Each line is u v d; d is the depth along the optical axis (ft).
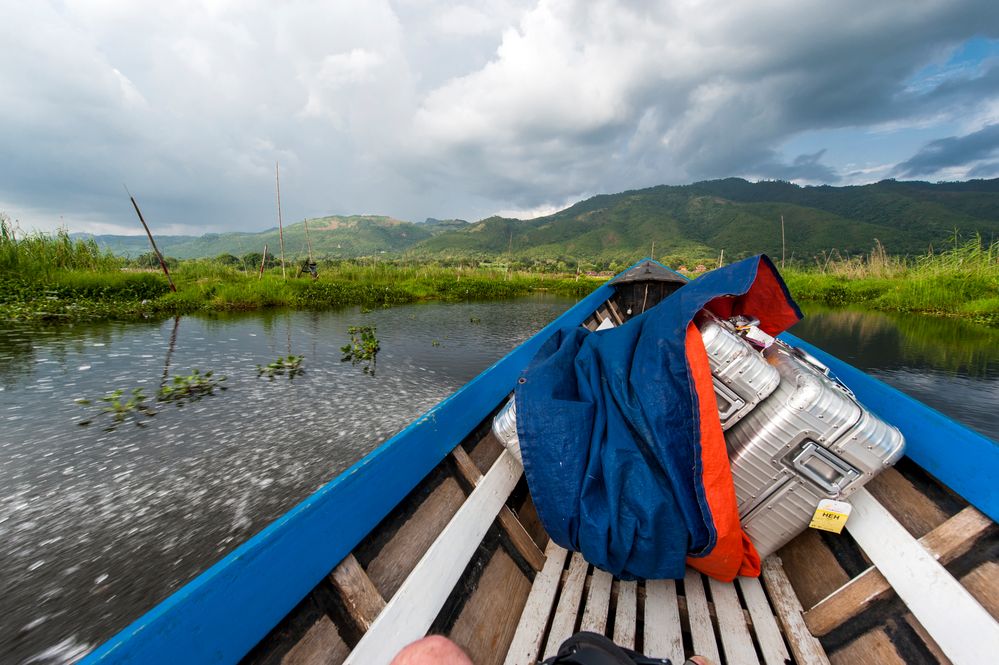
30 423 16.63
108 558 10.21
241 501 12.37
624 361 6.32
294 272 75.10
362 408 18.86
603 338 7.43
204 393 20.26
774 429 5.65
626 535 5.28
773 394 5.82
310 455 14.89
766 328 8.38
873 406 8.71
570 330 9.00
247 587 3.82
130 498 12.40
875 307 51.83
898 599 5.46
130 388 20.63
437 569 5.48
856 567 6.18
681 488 5.32
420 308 54.29
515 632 5.63
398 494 6.04
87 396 19.49
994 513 5.49
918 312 47.78
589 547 5.49
